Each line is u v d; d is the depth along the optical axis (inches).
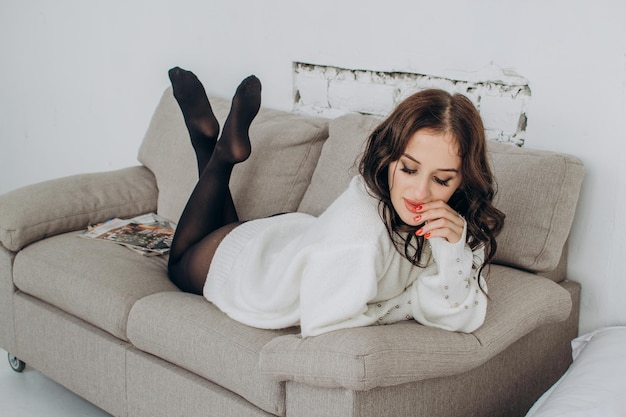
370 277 62.9
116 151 144.1
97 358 86.6
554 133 84.7
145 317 79.0
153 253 94.8
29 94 160.1
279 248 79.6
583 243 84.7
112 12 137.0
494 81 88.5
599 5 79.0
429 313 66.6
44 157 160.7
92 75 144.4
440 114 59.6
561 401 65.6
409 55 96.0
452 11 90.5
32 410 98.0
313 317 64.9
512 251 77.5
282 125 97.7
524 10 84.4
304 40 107.9
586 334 80.0
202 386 74.1
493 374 72.3
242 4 115.0
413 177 61.2
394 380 60.0
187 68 126.2
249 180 96.1
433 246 64.0
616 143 80.5
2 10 160.9
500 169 78.7
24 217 96.9
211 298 79.3
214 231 86.5
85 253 92.7
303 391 63.7
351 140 89.4
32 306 95.2
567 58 82.3
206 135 95.3
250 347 69.7
